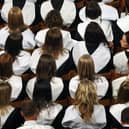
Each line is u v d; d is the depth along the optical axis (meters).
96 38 14.78
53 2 18.08
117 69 15.21
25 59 14.93
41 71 13.39
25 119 12.09
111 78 15.11
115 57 15.11
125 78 14.34
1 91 12.43
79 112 12.47
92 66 13.39
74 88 13.74
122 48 15.73
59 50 14.66
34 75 15.05
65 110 13.05
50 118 12.95
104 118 12.74
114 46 16.27
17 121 12.88
